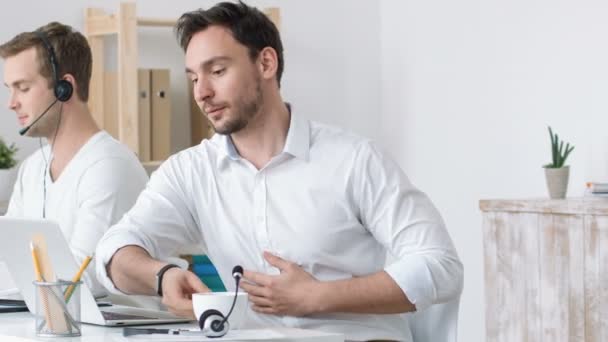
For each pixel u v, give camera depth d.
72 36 2.88
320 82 5.04
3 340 1.80
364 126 5.16
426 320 2.16
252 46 2.15
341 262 2.16
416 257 2.06
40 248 1.84
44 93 2.84
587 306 3.33
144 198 2.34
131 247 2.22
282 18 4.94
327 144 2.20
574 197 3.77
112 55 4.49
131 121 4.24
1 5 4.21
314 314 2.06
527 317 3.59
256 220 2.20
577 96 4.03
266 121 2.21
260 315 2.11
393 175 2.17
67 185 2.83
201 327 1.69
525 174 4.30
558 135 4.12
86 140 2.89
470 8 4.59
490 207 3.72
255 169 2.21
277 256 2.08
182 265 2.78
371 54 5.18
